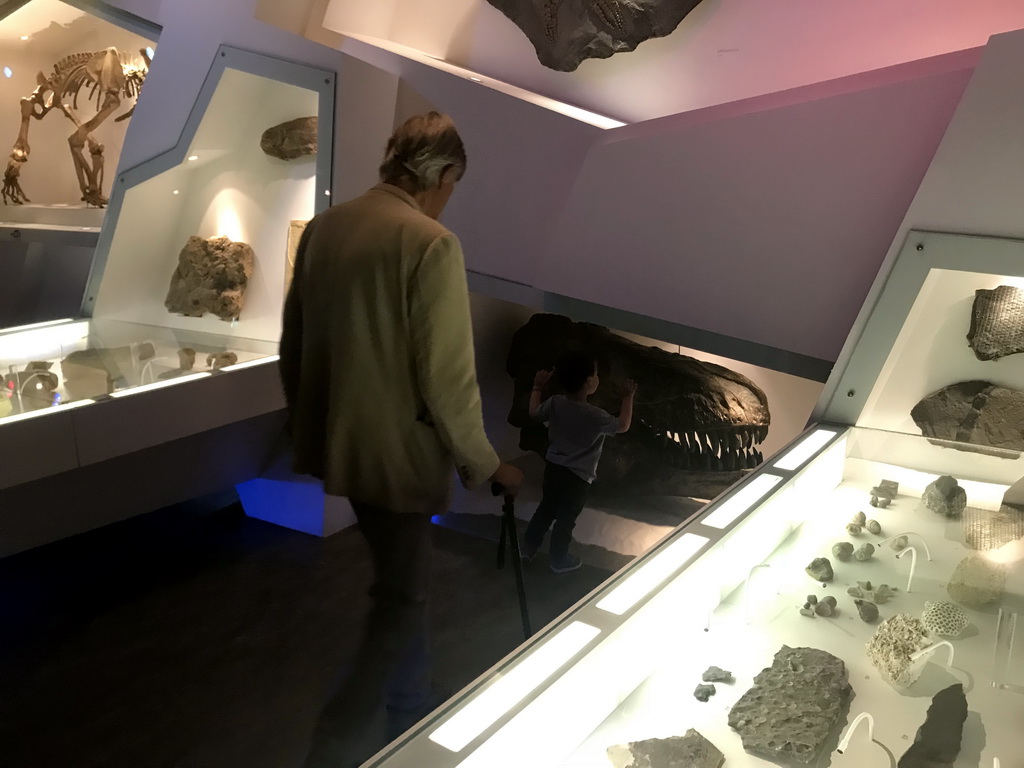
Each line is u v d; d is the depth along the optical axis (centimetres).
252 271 334
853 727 107
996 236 186
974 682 118
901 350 200
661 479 339
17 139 451
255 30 298
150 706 206
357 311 154
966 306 194
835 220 229
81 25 448
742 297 246
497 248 296
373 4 361
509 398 417
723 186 245
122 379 251
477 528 324
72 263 404
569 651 103
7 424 215
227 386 275
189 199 346
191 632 244
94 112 479
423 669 182
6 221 444
